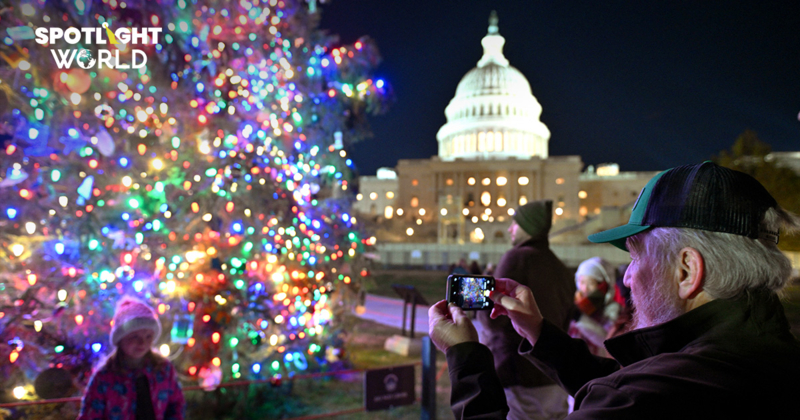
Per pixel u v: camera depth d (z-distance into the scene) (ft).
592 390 3.50
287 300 21.52
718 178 3.49
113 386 9.61
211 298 18.86
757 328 3.18
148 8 19.17
